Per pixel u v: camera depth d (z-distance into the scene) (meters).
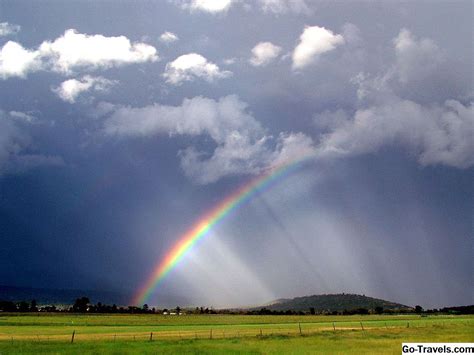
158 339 55.16
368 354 37.28
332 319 163.62
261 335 59.19
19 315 191.75
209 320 156.12
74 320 138.88
